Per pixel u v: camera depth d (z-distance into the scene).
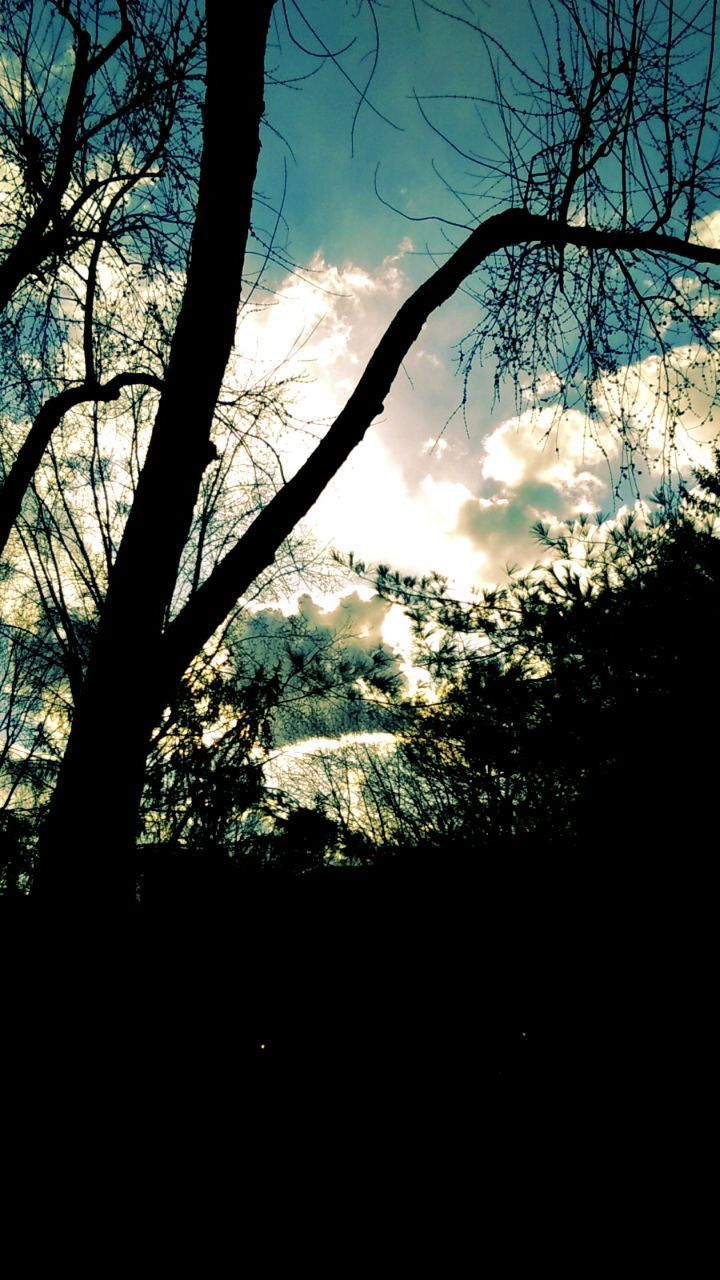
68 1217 2.29
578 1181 3.02
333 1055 3.47
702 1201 2.85
